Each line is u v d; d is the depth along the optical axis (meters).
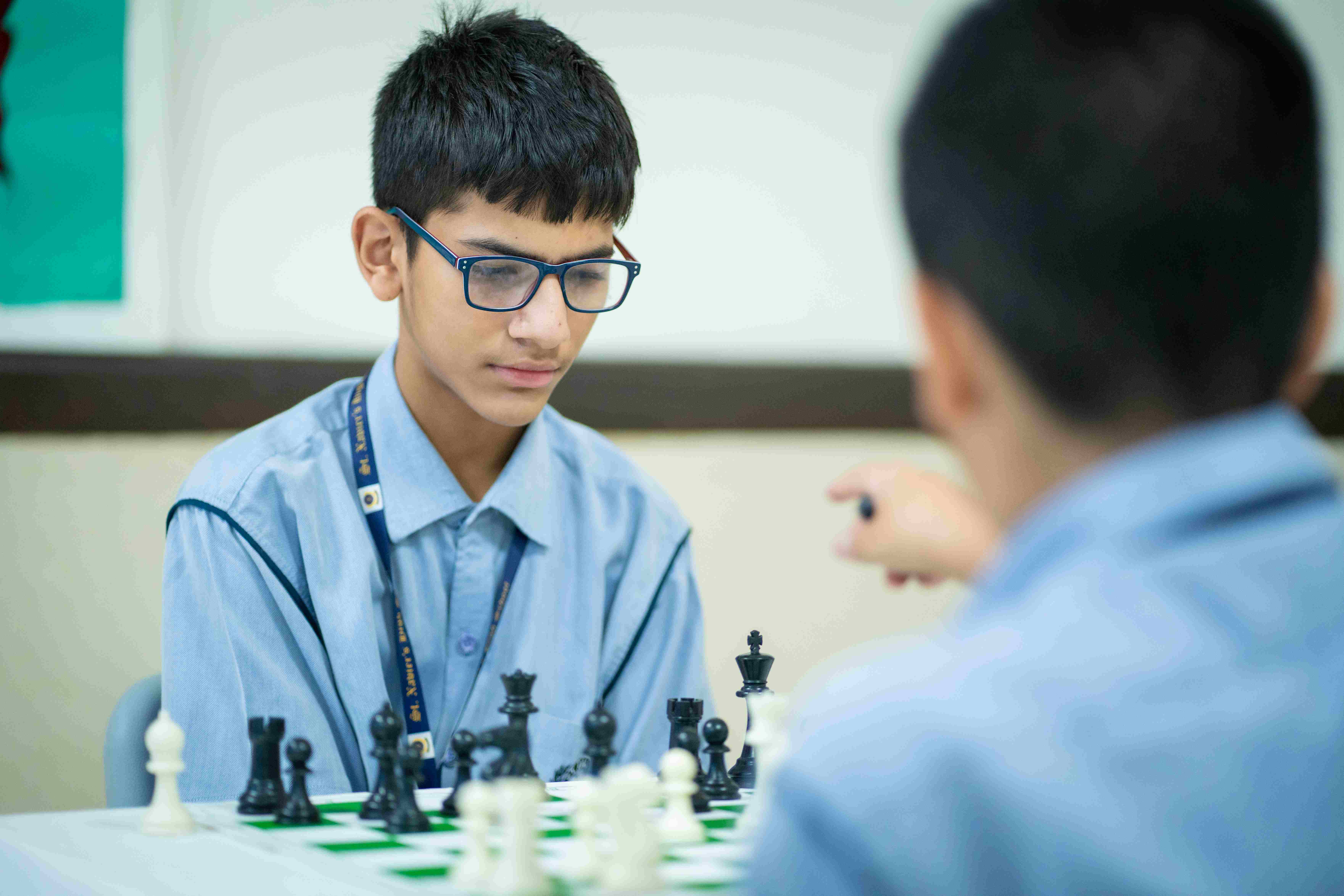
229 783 1.57
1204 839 0.50
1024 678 0.53
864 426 3.60
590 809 0.94
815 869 0.53
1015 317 0.58
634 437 3.42
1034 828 0.50
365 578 1.67
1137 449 0.59
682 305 3.47
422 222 1.62
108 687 3.04
